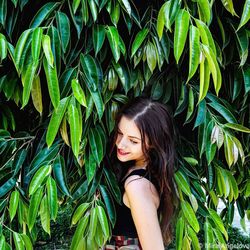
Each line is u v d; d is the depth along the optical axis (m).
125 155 1.01
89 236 1.04
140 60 1.06
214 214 1.14
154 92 1.09
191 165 1.14
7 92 1.05
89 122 1.05
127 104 1.02
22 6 0.95
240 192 1.30
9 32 0.98
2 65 1.02
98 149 1.03
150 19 1.00
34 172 1.02
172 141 1.03
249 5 0.89
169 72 1.09
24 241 1.06
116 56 0.92
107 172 1.10
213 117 1.06
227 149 1.03
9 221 1.18
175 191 1.06
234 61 1.11
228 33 1.05
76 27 0.93
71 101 0.91
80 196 1.09
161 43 0.98
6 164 1.10
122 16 1.05
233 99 1.09
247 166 1.27
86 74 0.96
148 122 0.98
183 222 1.08
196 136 1.22
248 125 1.21
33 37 0.85
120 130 1.01
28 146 1.12
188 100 1.06
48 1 1.05
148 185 1.01
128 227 1.09
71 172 1.15
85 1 0.91
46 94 1.13
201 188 1.13
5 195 1.10
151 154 1.02
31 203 0.97
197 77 1.08
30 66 0.85
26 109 1.22
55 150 1.04
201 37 0.87
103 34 0.95
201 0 0.88
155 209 1.00
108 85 1.04
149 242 0.98
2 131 1.10
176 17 0.87
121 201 1.09
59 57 0.91
